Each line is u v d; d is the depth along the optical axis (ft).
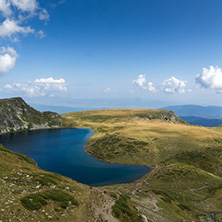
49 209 93.04
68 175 297.12
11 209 76.69
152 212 146.61
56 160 374.22
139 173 313.12
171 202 185.06
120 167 343.67
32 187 116.67
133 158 386.73
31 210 83.92
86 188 166.61
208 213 182.60
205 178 275.59
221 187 249.14
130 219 115.14
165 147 428.97
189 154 383.86
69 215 95.66
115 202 136.77
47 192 114.73
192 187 245.86
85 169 328.70
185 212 171.12
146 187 233.96
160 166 343.67
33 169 175.42
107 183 268.21
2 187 100.58
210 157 367.86
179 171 291.17
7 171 132.67
